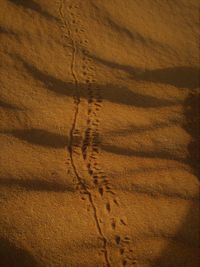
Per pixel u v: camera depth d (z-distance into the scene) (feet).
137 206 9.01
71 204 8.71
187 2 19.74
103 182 9.43
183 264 7.99
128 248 8.13
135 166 10.05
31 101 11.36
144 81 13.67
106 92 12.60
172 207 9.18
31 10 15.10
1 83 11.58
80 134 10.74
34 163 9.50
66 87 12.39
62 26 15.11
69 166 9.69
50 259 7.54
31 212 8.28
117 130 11.12
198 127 11.96
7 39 13.26
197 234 8.71
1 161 9.27
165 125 11.73
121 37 15.74
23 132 10.27
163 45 16.20
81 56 13.98
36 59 13.04
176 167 10.30
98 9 16.66
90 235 8.20
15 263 7.18
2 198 8.34
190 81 14.38
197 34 17.75
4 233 7.66
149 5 18.31
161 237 8.46
